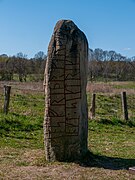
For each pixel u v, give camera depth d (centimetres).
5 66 4856
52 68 776
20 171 715
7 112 1422
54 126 782
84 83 812
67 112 785
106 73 5472
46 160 791
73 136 788
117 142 1076
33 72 4881
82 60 803
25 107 1661
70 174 698
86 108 827
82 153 804
